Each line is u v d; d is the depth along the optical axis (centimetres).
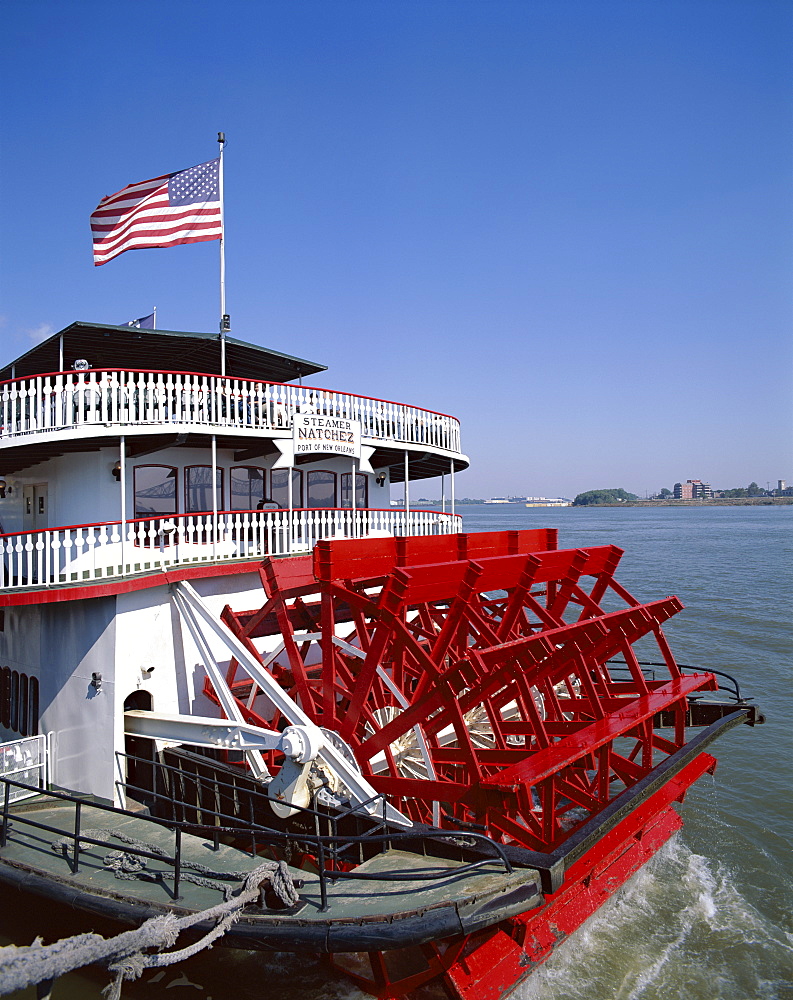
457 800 935
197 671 1157
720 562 6019
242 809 1078
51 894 820
